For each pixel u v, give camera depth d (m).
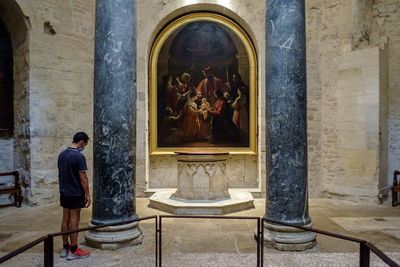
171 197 7.54
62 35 7.91
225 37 8.98
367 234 5.32
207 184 7.20
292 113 4.77
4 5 7.29
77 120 8.16
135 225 4.90
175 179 9.10
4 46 7.67
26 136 7.51
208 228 5.69
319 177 8.43
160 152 8.91
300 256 4.35
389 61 7.85
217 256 4.36
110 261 4.18
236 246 4.78
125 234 4.73
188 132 9.02
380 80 7.56
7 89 7.73
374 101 7.57
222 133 8.99
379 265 4.04
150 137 8.89
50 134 7.71
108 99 4.81
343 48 8.04
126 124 4.88
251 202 7.34
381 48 7.63
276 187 4.78
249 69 8.92
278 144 4.80
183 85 9.02
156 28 8.71
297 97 4.80
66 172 4.27
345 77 7.98
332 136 8.25
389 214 6.65
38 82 7.53
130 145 4.92
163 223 6.01
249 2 8.54
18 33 7.54
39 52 7.54
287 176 4.73
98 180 4.81
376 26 7.90
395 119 7.85
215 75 9.02
